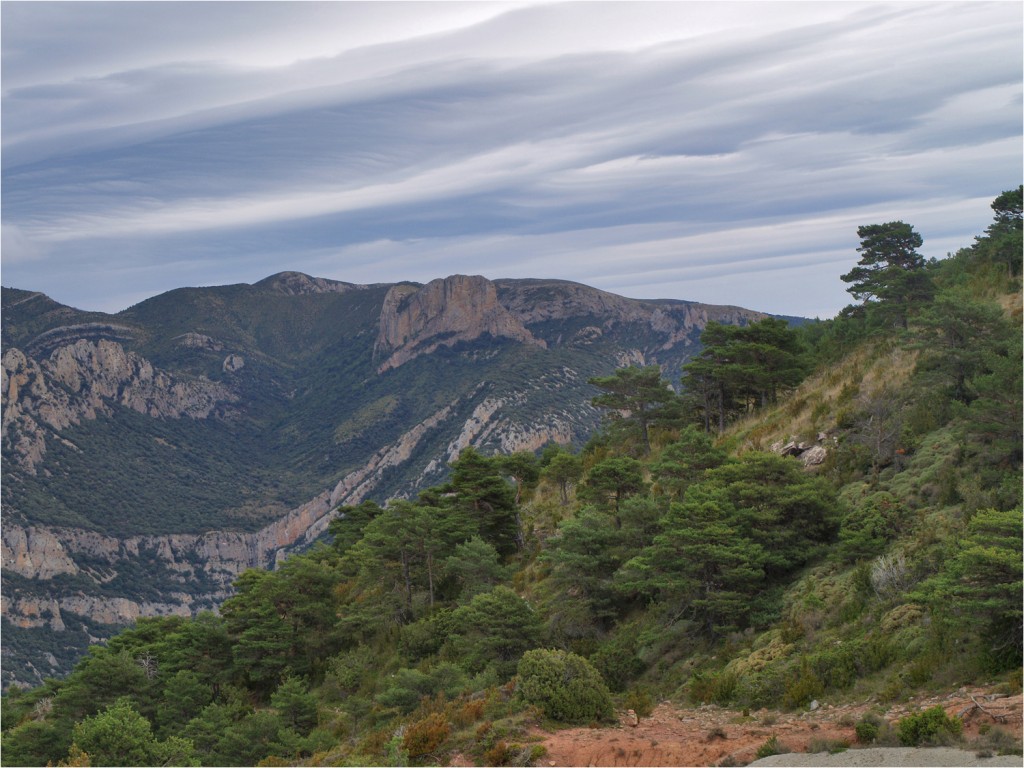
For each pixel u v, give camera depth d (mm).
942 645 18297
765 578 28141
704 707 20984
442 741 18500
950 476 25000
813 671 19938
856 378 38594
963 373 30422
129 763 35000
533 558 46750
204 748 38938
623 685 26125
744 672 22297
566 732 18234
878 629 20734
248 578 55375
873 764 13766
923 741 14328
